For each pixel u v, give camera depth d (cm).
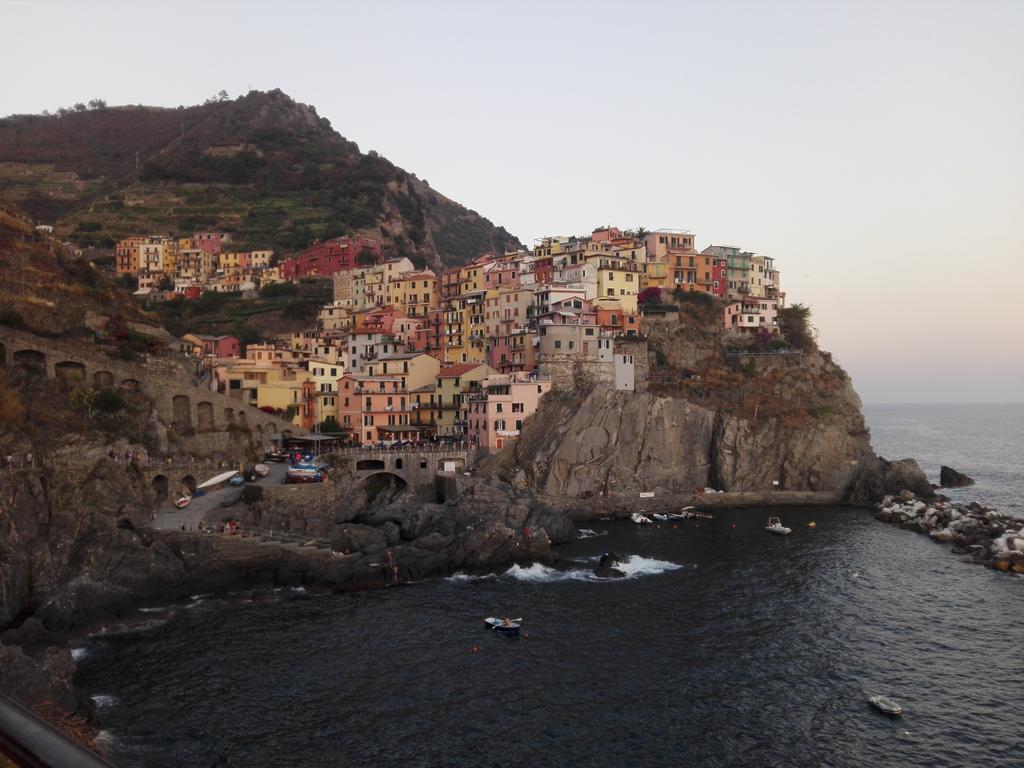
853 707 6231
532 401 14912
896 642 7556
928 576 9762
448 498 12825
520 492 12938
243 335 19288
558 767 5362
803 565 10275
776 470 15500
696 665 7038
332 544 10300
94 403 10912
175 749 5491
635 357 16512
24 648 7288
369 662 7094
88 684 6562
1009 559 10106
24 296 11975
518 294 17462
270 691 6475
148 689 6475
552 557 10425
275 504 10844
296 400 15412
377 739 5709
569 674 6844
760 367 17450
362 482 12644
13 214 13300
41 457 9512
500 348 17100
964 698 6381
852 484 15500
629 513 14088
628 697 6412
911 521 12775
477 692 6488
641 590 9212
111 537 9131
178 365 13125
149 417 11850
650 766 5384
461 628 7962
